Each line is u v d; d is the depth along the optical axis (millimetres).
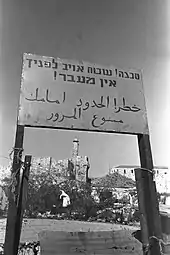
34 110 2262
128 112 2543
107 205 9500
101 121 2422
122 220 7793
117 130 2438
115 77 2676
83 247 3260
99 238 3471
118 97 2586
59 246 3297
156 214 2164
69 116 2340
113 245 3139
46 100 2332
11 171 1937
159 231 2109
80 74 2562
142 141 2490
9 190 1867
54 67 2500
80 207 9898
